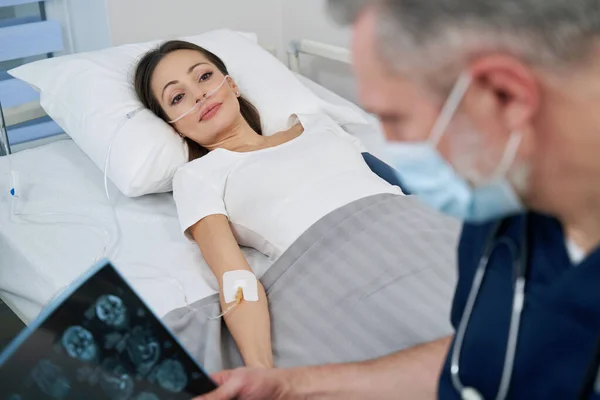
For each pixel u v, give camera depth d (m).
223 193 1.69
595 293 0.65
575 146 0.59
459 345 0.82
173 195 1.73
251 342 1.32
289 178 1.67
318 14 2.57
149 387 0.90
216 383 0.98
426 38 0.57
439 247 1.49
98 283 0.89
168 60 1.84
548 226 0.73
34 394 0.81
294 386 1.02
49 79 1.95
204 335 1.35
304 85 2.22
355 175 1.70
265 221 1.62
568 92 0.57
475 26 0.56
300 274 1.47
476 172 0.63
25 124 2.26
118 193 1.86
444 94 0.60
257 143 1.87
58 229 1.70
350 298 1.38
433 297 1.36
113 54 2.03
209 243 1.55
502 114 0.59
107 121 1.83
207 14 2.51
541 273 0.72
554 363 0.70
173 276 1.55
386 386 1.02
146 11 2.34
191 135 1.85
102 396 0.86
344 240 1.50
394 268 1.42
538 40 0.55
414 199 1.63
